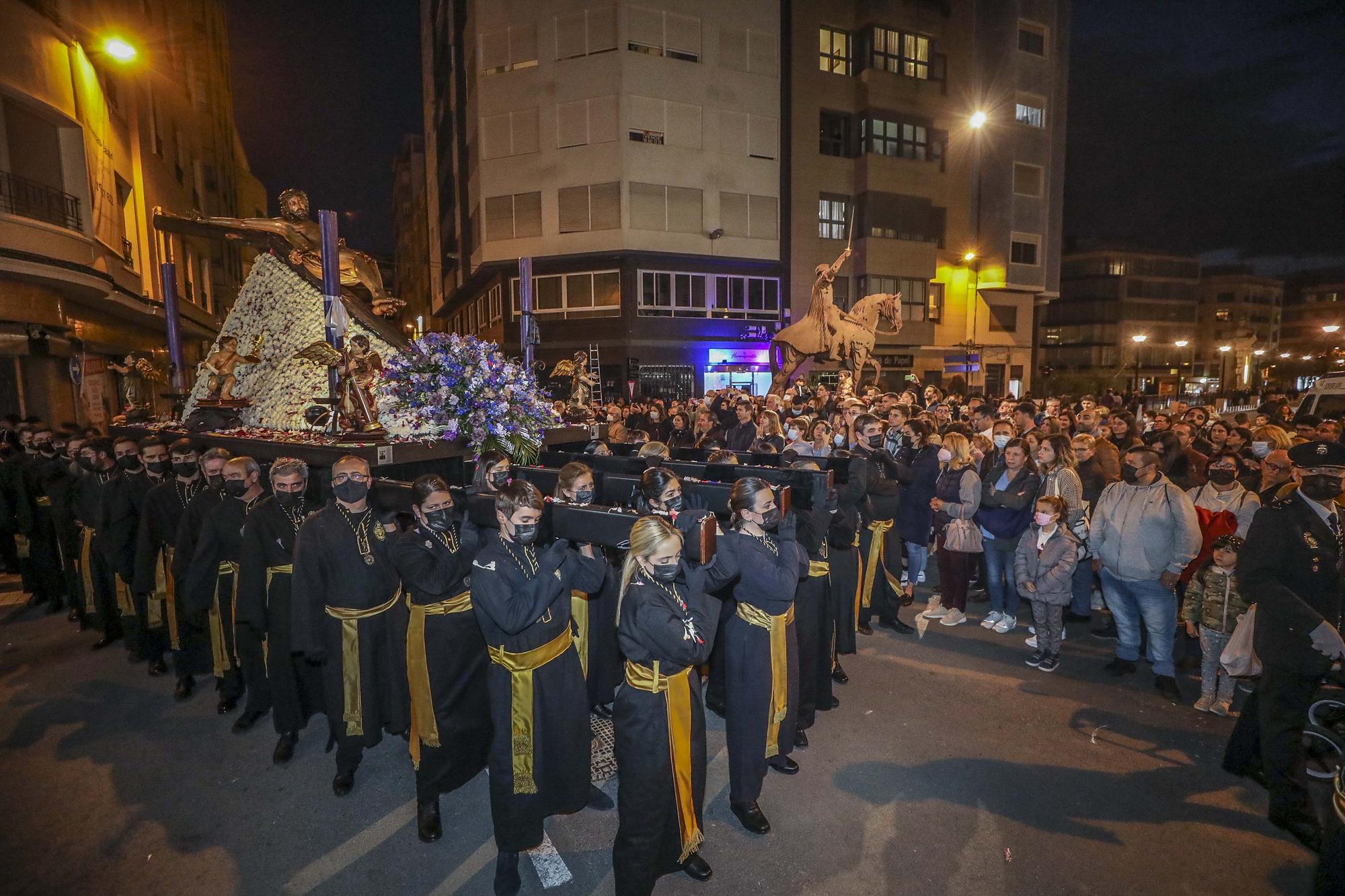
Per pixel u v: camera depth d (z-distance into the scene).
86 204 13.10
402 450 4.78
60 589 6.99
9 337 11.52
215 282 27.83
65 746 4.29
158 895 3.02
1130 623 4.97
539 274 25.62
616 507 4.34
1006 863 3.11
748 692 3.37
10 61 11.00
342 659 3.67
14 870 3.19
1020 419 7.62
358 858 3.25
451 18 28.28
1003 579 5.98
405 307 7.32
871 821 3.43
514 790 2.95
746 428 9.80
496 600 2.88
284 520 4.12
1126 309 69.50
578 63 23.94
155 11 20.16
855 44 28.17
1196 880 2.98
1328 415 11.48
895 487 5.95
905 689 4.88
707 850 3.25
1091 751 4.02
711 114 25.22
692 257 25.56
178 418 7.97
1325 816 3.40
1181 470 6.50
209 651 4.99
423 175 52.69
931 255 29.23
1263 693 3.36
